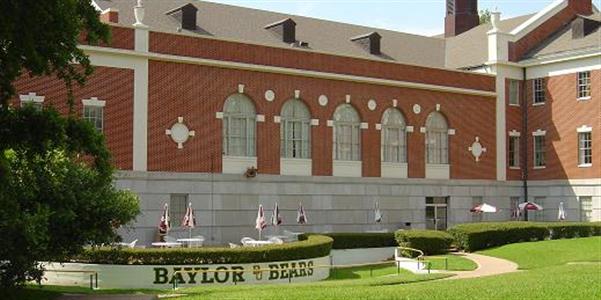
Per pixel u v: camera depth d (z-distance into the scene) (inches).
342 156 1669.5
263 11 1808.6
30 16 614.5
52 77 1327.5
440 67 1850.4
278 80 1577.3
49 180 820.0
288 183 1582.2
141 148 1407.5
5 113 696.4
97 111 1375.5
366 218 1688.0
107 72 1382.9
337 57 1658.5
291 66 1589.6
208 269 1073.5
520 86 1977.1
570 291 691.4
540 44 2006.6
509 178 1940.2
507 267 1255.5
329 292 761.0
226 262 1088.2
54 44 667.4
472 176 1866.4
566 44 1913.1
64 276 1064.2
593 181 1820.9
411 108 1770.4
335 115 1663.4
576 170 1857.8
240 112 1535.4
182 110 1455.5
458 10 2246.6
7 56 635.5
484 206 1798.7
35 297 834.8
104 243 887.7
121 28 1397.6
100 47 1369.3
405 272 1261.1
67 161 854.5
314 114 1622.8
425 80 1792.6
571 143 1870.1
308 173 1611.7
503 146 1929.1
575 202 1859.0
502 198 1919.3
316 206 1617.9
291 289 834.2
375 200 1704.0
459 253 1509.6
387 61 1736.0
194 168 1465.3
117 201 880.3
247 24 1717.5
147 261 1059.3
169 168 1437.0
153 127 1422.2
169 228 1391.5
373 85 1712.6
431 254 1486.2
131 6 1593.3
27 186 800.9
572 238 1583.4
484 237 1531.7
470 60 1979.6
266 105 1558.8
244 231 1518.2
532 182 1948.8
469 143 1863.9
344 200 1658.5
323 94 1637.6
